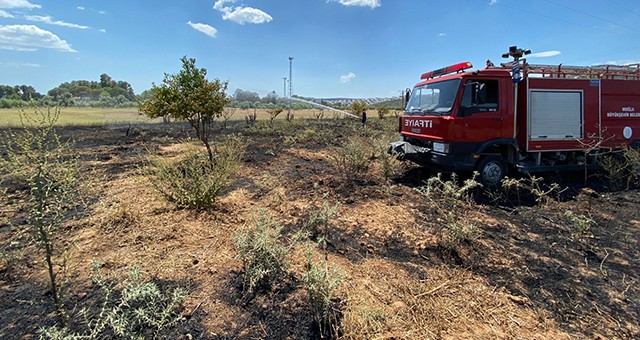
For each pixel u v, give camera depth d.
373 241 3.99
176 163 7.62
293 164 8.42
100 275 2.62
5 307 2.60
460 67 6.24
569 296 2.98
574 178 7.23
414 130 6.97
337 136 14.79
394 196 5.77
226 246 3.73
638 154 6.60
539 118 6.52
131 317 2.46
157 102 7.23
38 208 2.37
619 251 3.85
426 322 2.60
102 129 18.64
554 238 4.18
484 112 6.07
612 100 7.06
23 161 2.56
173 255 3.47
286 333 2.43
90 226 4.11
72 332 2.30
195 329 2.43
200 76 7.40
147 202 5.03
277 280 3.04
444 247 3.83
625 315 2.73
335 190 6.05
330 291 2.66
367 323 2.53
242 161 8.56
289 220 4.58
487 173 6.25
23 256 3.37
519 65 6.06
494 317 2.69
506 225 4.59
